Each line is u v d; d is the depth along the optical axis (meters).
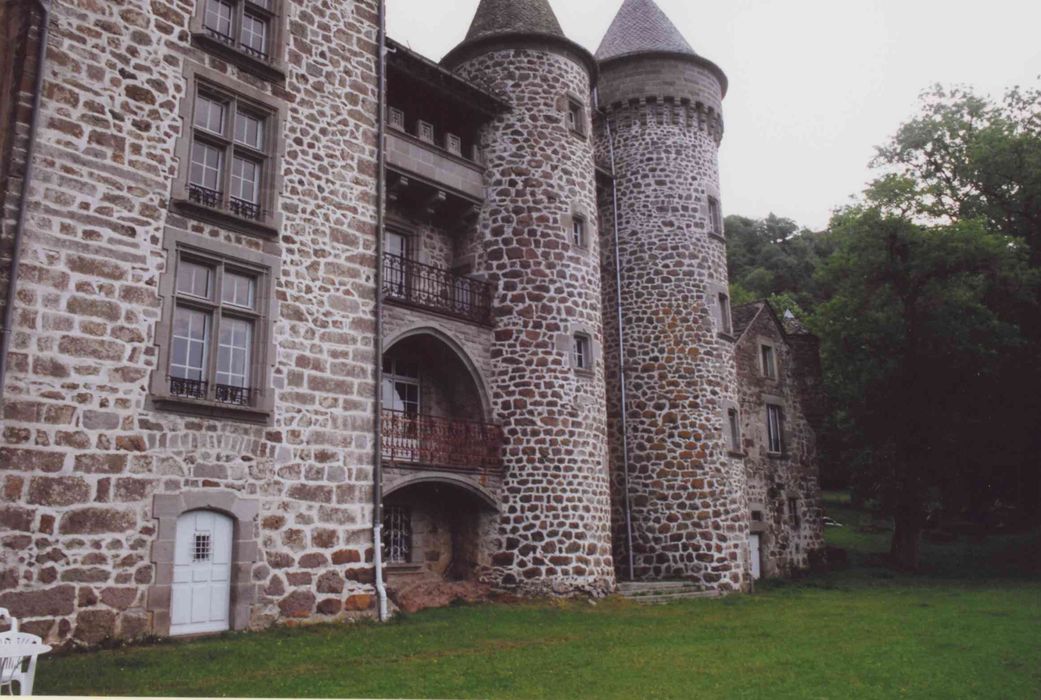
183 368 12.45
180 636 11.50
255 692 8.53
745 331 28.47
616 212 25.05
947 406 30.66
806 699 8.89
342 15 15.69
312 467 13.52
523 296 19.33
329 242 14.49
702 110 25.70
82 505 10.80
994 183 32.88
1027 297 29.86
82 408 10.99
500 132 20.34
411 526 18.08
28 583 10.20
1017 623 15.47
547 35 20.86
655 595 19.95
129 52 12.32
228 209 13.23
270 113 14.12
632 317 24.19
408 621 14.05
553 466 18.58
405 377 18.83
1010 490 33.56
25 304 10.70
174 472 11.79
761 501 27.17
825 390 33.75
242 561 12.37
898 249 30.50
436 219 19.95
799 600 20.33
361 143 15.47
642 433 23.39
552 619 15.10
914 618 16.27
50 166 11.21
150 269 12.00
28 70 11.21
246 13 14.32
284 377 13.40
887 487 30.62
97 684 8.62
